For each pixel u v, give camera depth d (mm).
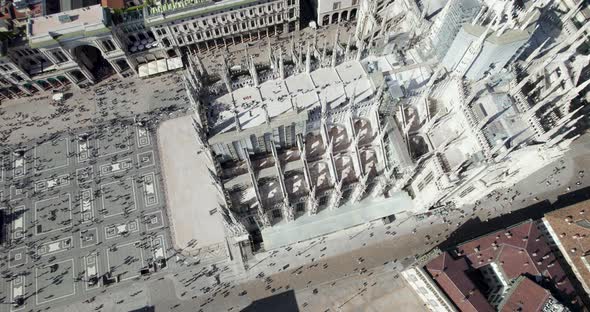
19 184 95875
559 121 61688
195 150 98812
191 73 61312
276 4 105188
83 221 90812
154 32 102438
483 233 86438
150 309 81312
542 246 75875
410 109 71562
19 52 98438
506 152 61094
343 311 80688
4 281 84500
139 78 110875
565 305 71312
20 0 102750
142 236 88625
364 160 74625
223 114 64062
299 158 70875
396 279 83062
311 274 83500
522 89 70250
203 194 93062
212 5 100375
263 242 81250
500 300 73000
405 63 71062
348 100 66500
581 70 66438
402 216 88188
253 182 63875
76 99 107875
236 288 82562
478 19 59688
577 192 89500
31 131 102938
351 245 85812
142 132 101938
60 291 83438
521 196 89562
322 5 109375
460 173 66062
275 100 65375
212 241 87562
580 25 75625
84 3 109625
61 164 98375
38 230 90000
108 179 95938
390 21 82438
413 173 70750
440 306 73875
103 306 81812
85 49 109938
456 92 66000
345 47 76750
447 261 72812
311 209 77062
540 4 62625
